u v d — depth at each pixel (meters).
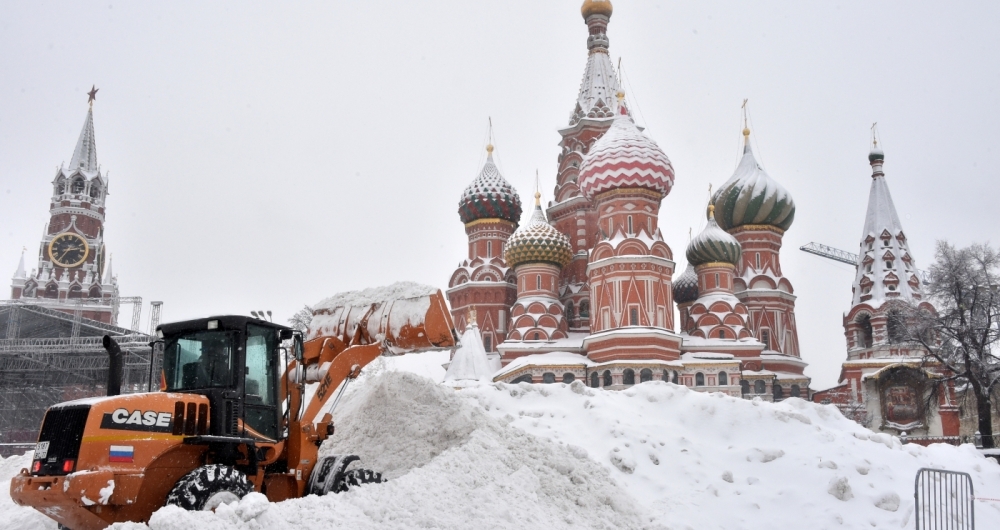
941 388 64.62
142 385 74.75
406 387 16.78
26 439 79.19
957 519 16.03
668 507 15.08
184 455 11.77
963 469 19.41
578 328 74.50
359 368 14.31
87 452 10.70
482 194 79.19
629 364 63.50
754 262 79.50
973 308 52.91
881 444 19.34
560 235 73.00
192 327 12.55
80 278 115.50
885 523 15.20
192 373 12.55
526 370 66.00
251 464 12.32
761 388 72.31
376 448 15.61
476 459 14.08
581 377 65.94
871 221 76.19
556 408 19.22
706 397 19.47
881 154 78.12
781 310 78.44
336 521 10.80
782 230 81.38
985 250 54.19
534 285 72.19
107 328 88.25
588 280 71.94
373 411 16.62
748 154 82.38
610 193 68.25
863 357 72.31
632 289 65.50
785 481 16.31
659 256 66.50
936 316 55.66
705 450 17.42
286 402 13.66
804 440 18.06
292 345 13.64
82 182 120.69
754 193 79.62
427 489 12.66
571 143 81.81
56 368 77.12
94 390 79.75
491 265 77.69
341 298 15.70
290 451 13.34
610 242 67.06
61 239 115.19
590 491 14.62
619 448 16.67
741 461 17.02
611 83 82.94
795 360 76.94
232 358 12.27
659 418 19.05
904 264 73.75
